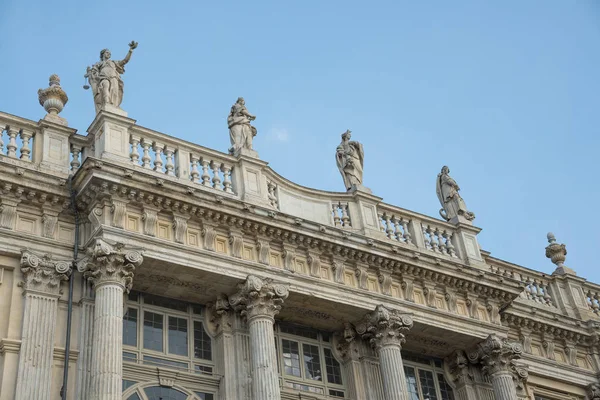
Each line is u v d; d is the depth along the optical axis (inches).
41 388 826.8
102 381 821.2
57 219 928.9
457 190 1304.1
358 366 1076.5
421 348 1160.8
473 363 1178.6
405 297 1112.8
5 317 860.0
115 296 878.4
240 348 978.7
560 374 1278.3
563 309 1375.5
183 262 941.8
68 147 982.4
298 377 1036.5
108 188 917.8
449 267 1152.2
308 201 1133.1
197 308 1006.4
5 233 888.9
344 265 1080.2
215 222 988.6
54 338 863.1
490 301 1192.8
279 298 985.5
